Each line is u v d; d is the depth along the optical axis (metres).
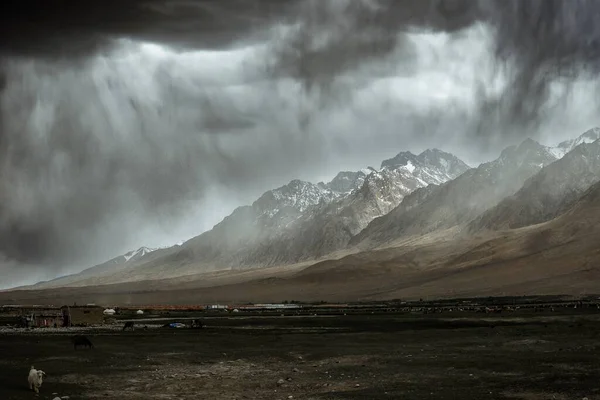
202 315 166.25
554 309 142.38
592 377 46.00
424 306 190.38
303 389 45.16
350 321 120.62
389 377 49.22
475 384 44.91
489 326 96.94
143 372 54.44
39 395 43.31
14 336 91.00
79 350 71.00
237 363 60.12
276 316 150.25
